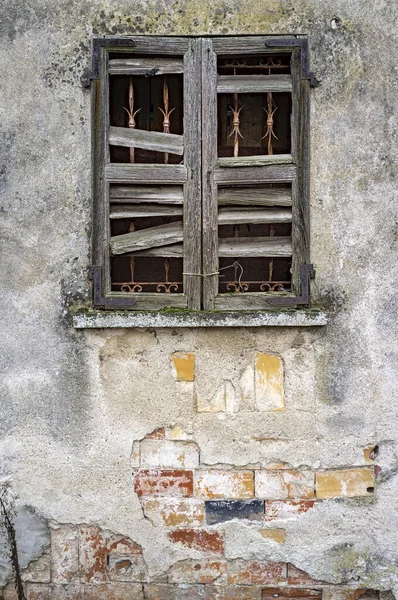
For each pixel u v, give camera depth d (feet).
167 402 11.30
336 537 11.36
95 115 11.03
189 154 11.11
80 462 11.34
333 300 11.15
